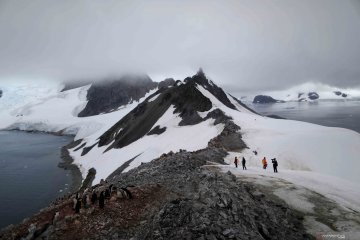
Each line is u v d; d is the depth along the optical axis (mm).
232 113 94750
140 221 19219
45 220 19344
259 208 22188
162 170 34469
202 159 42812
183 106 117438
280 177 33656
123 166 80812
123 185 28625
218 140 62031
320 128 71750
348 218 22344
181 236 17250
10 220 63219
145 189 24234
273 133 66562
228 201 21141
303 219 22578
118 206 20734
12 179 96938
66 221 18484
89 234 17531
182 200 21188
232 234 17656
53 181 94000
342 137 59938
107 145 132500
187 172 32031
